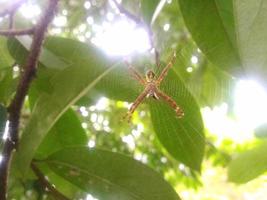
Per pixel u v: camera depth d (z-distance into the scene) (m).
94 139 0.48
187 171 0.50
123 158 0.17
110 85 0.18
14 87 0.19
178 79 0.18
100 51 0.16
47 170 0.18
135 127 0.51
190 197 0.57
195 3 0.17
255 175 0.19
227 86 0.24
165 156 0.51
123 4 0.20
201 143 0.19
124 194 0.17
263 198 0.26
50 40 0.20
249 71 0.10
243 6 0.10
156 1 0.15
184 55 0.20
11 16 0.19
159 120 0.19
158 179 0.17
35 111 0.15
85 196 0.19
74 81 0.15
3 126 0.16
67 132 0.20
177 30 0.27
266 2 0.10
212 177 0.64
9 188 0.18
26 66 0.17
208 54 0.17
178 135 0.19
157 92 0.18
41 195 0.17
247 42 0.10
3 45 0.21
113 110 0.51
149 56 0.18
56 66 0.19
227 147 0.46
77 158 0.17
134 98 0.18
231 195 0.66
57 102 0.15
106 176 0.17
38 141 0.15
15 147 0.16
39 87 0.19
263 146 0.19
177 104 0.19
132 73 0.18
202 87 0.23
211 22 0.17
